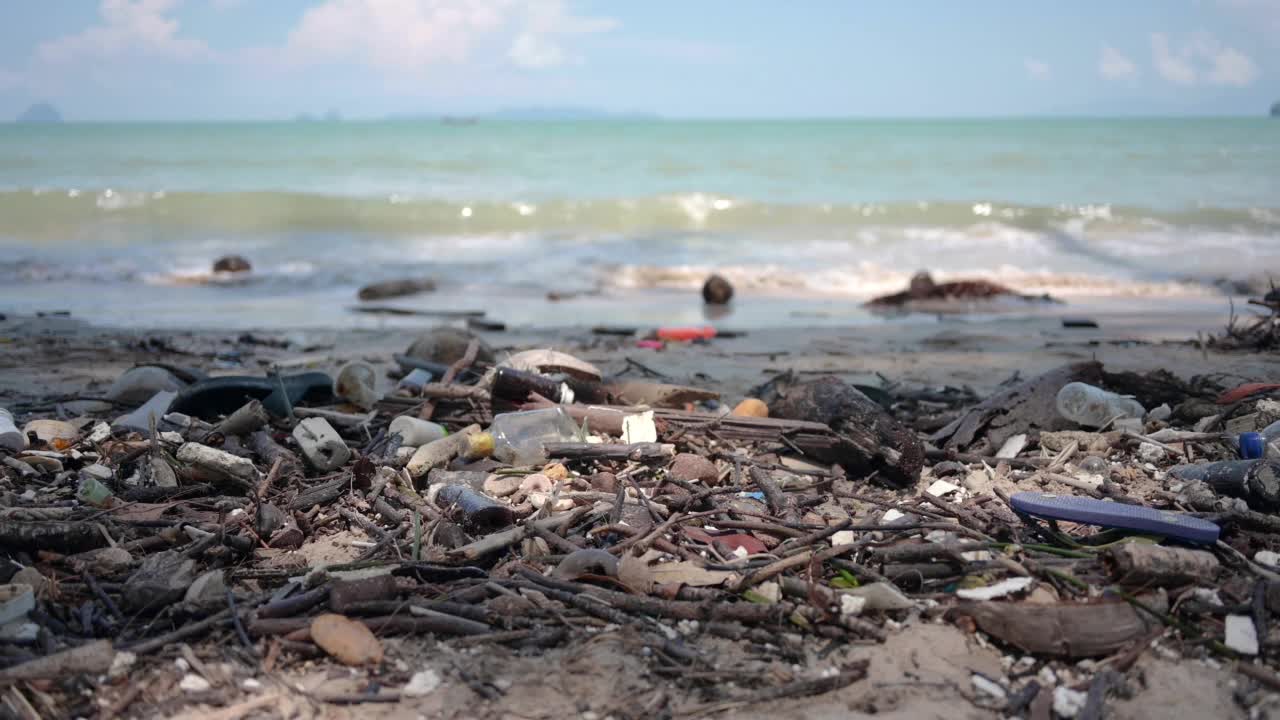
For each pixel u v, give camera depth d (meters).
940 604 3.42
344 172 36.78
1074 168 35.03
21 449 4.86
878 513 4.43
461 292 15.10
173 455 4.89
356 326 11.80
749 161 40.66
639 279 16.30
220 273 16.34
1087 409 5.49
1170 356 8.64
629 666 3.03
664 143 61.78
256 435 5.14
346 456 4.93
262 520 4.07
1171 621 3.17
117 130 113.94
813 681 2.90
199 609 3.28
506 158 44.84
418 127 143.38
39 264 16.88
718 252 18.64
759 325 11.94
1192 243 18.64
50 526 3.76
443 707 2.82
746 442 5.40
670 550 3.81
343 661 3.03
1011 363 8.57
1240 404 5.58
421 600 3.34
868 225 21.66
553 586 3.48
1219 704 2.84
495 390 5.63
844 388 5.32
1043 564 3.56
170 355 8.82
